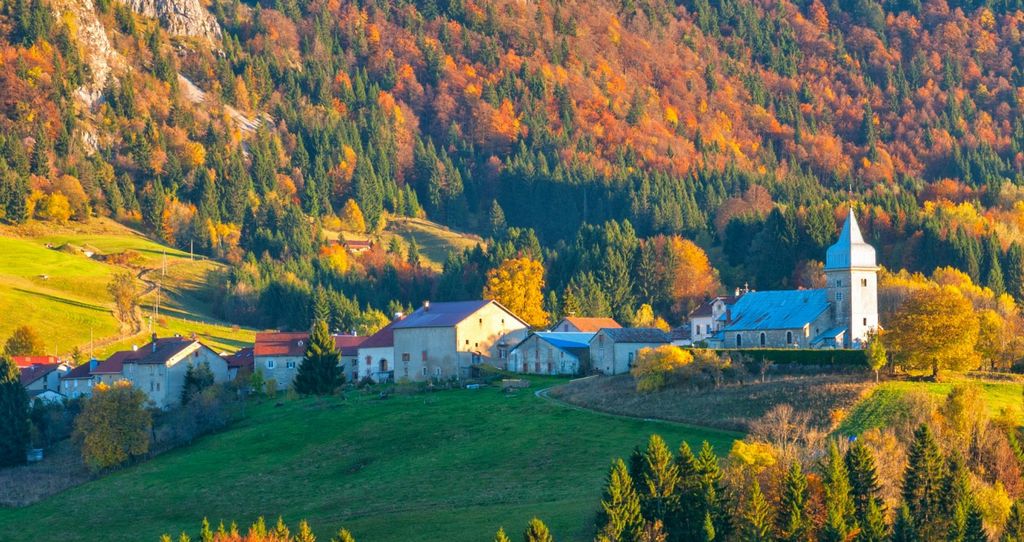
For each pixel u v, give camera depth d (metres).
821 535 190.25
